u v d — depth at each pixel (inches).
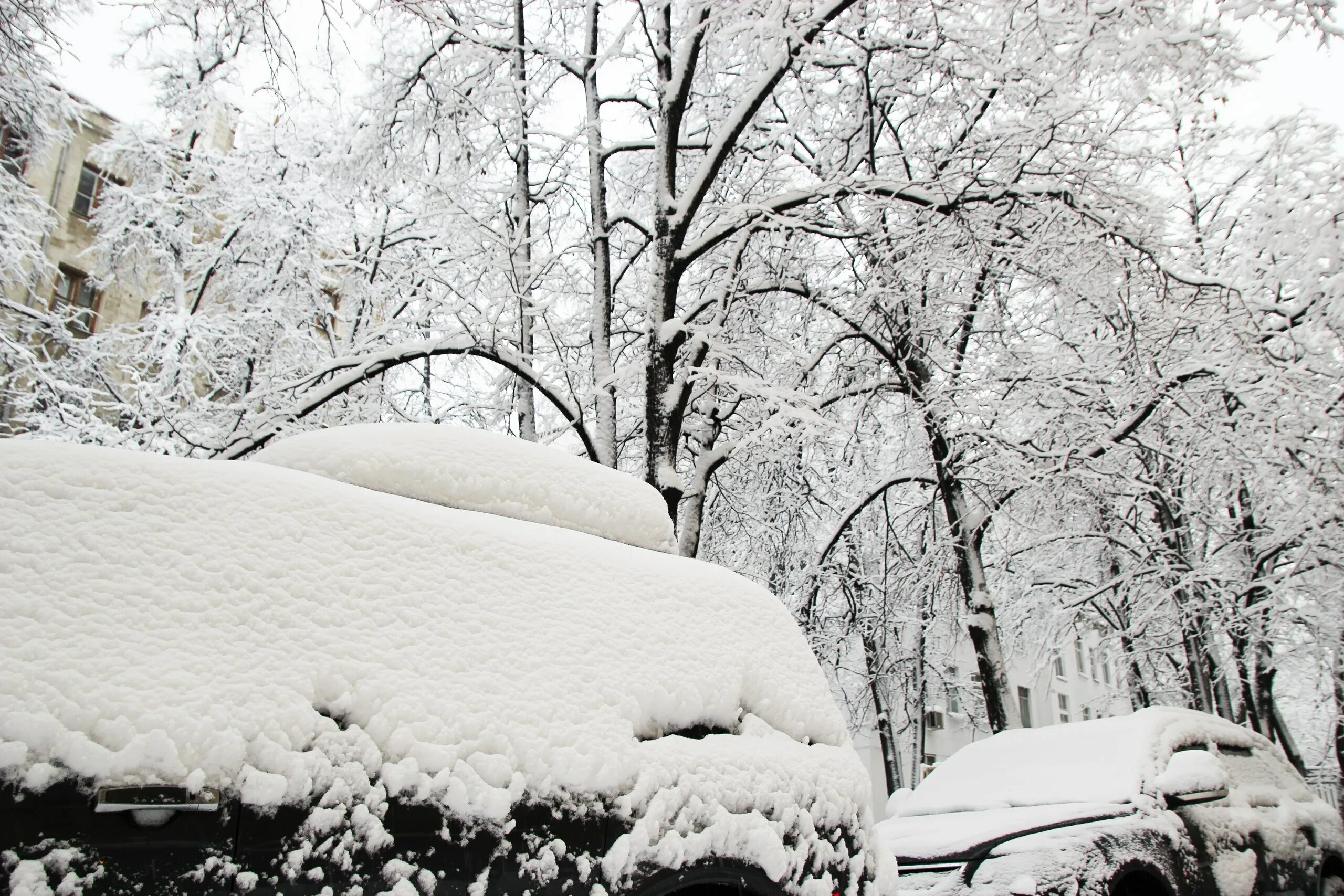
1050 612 631.8
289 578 75.8
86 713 60.7
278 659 71.0
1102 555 605.6
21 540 66.0
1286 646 609.3
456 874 72.2
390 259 456.8
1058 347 493.4
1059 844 154.6
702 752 93.4
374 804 70.1
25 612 62.8
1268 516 534.6
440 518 91.5
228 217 506.0
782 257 436.8
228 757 64.6
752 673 105.3
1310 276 422.9
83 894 57.6
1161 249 407.8
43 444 73.3
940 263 410.6
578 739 83.0
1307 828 211.6
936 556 547.8
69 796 58.5
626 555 105.5
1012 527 565.6
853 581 627.8
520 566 92.7
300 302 495.2
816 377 504.1
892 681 736.3
